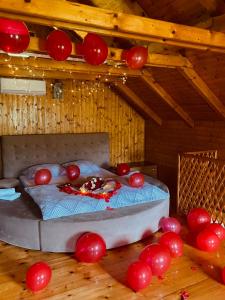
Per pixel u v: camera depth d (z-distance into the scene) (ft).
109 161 18.42
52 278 8.22
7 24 6.98
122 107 18.93
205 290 7.72
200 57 11.39
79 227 9.48
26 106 15.62
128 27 7.50
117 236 9.95
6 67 13.10
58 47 8.45
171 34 8.18
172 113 16.92
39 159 15.76
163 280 8.15
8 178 14.73
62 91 16.44
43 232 9.55
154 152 19.61
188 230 11.60
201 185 12.50
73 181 13.70
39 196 10.91
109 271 8.62
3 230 10.32
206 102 13.61
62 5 6.58
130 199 11.08
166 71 13.37
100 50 8.81
